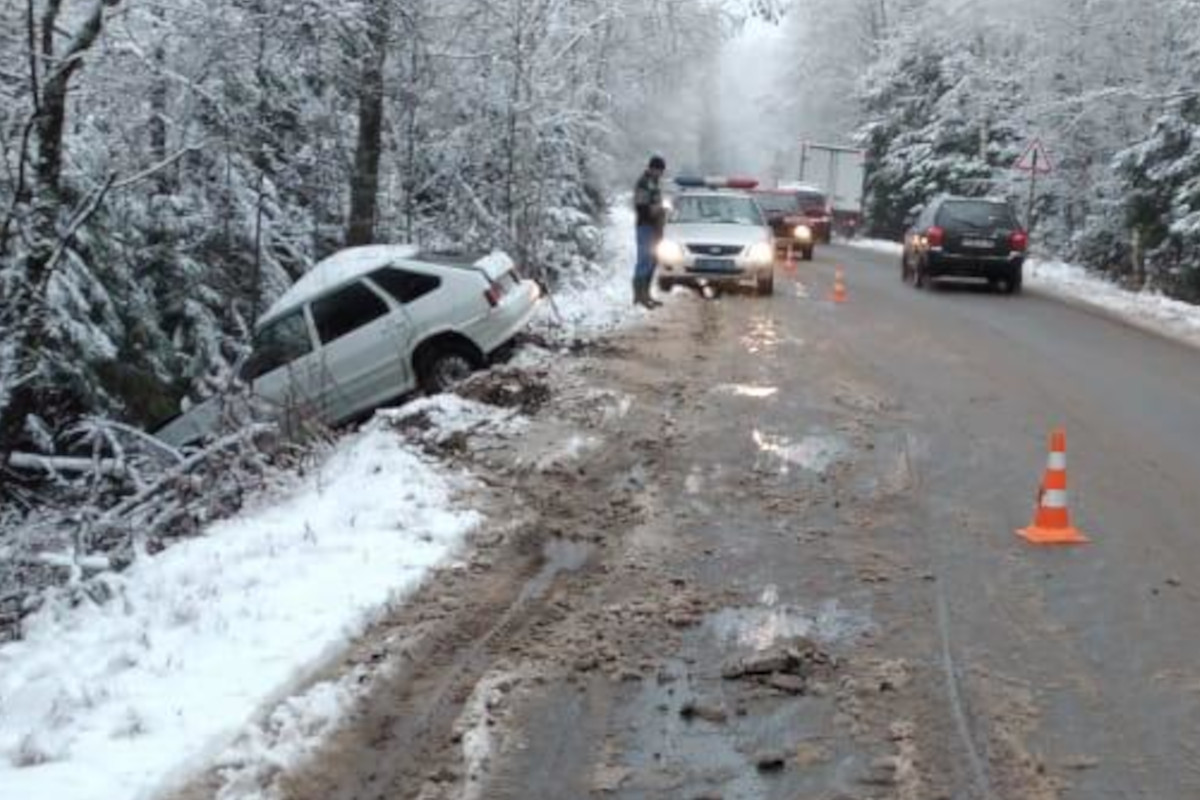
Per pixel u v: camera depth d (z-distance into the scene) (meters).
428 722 5.64
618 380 13.49
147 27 16.66
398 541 8.09
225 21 16.88
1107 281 30.92
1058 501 8.34
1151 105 30.61
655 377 13.75
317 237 22.30
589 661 6.28
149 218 17.97
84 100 16.47
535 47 23.17
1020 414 12.48
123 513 10.76
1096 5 31.38
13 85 13.81
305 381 14.12
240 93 18.53
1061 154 34.12
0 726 5.64
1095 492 9.55
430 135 23.53
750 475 9.83
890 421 11.92
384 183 23.45
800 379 13.92
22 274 12.25
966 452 10.74
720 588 7.35
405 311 14.35
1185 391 14.36
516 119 23.02
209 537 8.70
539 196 23.75
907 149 50.53
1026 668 6.23
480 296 14.36
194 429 13.70
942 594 7.27
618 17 27.38
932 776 5.14
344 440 11.81
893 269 33.12
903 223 51.81
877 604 7.11
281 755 5.23
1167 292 28.03
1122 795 4.99
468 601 7.11
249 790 4.98
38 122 12.84
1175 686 6.03
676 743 5.45
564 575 7.57
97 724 5.52
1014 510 9.00
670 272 22.41
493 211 23.59
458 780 5.13
